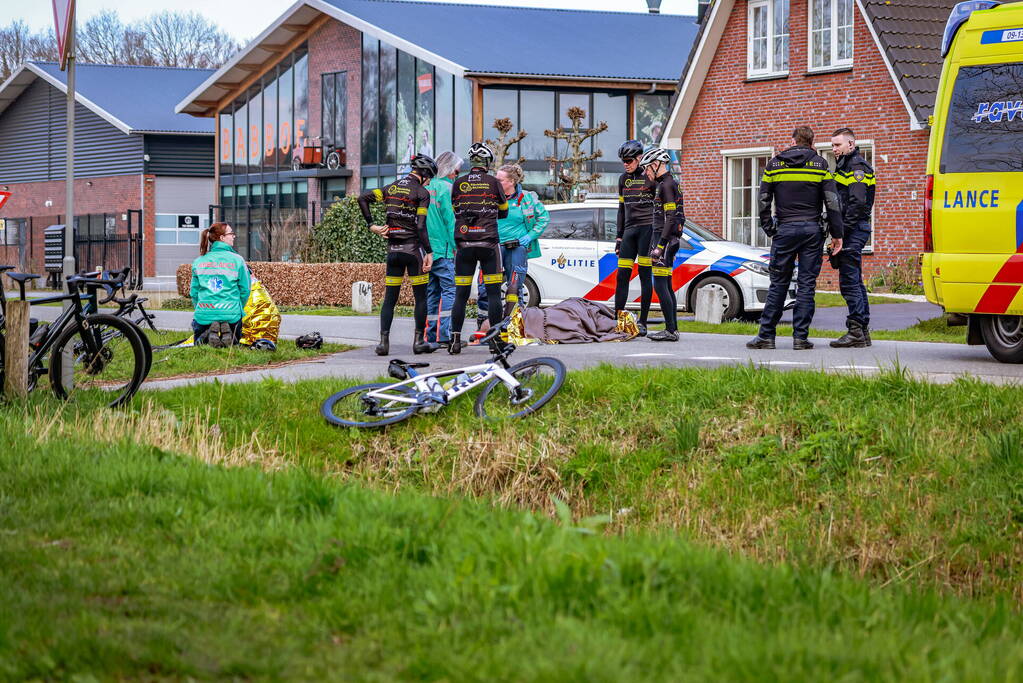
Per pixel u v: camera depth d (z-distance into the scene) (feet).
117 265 145.28
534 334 46.93
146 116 174.50
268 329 46.50
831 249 42.27
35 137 191.31
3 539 18.07
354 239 95.66
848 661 12.60
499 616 14.03
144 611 14.61
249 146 152.25
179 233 173.88
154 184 172.35
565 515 18.04
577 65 121.80
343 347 47.75
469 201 42.78
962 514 25.27
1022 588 22.74
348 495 20.80
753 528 26.27
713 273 63.82
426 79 126.31
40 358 32.86
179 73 190.29
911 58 83.56
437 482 29.07
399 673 12.66
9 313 32.14
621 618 13.87
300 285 89.30
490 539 16.69
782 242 42.60
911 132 84.94
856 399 30.58
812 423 29.68
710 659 12.53
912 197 85.10
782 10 92.89
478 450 29.89
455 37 126.21
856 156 42.98
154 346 45.29
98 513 19.75
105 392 32.86
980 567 23.76
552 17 137.59
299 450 30.40
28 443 25.88
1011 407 28.89
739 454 29.04
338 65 137.59
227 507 20.17
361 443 31.12
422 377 32.30
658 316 64.64
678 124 99.04
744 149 95.35
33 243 169.48
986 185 37.91
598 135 123.03
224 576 15.99
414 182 43.57
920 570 23.70
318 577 15.94
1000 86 37.91
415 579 15.62
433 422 31.50
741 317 63.87
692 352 42.75
